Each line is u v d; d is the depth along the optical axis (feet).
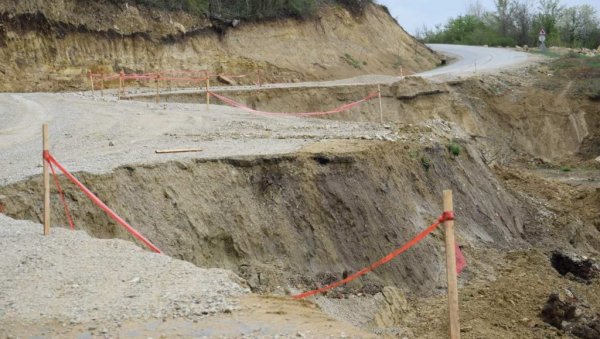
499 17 254.47
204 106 98.68
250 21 148.05
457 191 70.79
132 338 26.58
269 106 121.19
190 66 132.67
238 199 54.19
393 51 179.42
